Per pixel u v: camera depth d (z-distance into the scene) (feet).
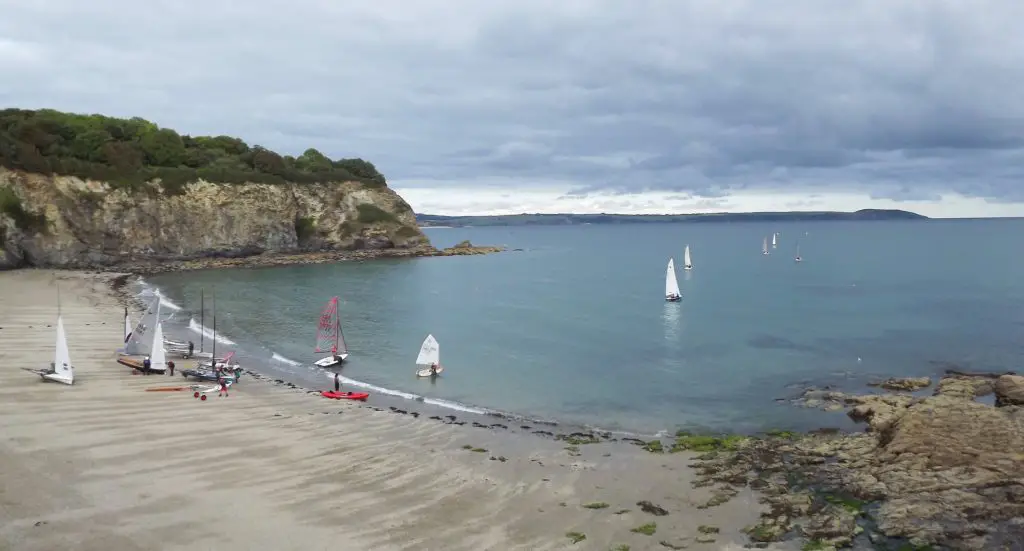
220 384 120.16
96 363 132.46
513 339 187.52
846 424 106.93
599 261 513.04
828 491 75.97
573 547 62.23
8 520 60.64
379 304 257.34
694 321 214.28
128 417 97.09
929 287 287.07
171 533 60.23
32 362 129.08
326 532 62.69
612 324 212.23
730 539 64.64
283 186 457.68
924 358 153.48
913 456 80.43
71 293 248.11
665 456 91.30
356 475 79.36
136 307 224.74
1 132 344.49
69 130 391.04
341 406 115.55
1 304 209.56
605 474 83.25
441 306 255.09
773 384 134.31
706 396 126.82
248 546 58.59
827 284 311.68
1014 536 61.82
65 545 56.65
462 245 633.61
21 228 333.01
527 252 643.86
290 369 148.05
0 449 78.64
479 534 64.28
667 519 69.31
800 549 62.44
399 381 139.23
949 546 61.36
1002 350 159.94
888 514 68.28
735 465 86.12
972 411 91.97
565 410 118.73
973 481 72.43
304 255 448.24
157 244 391.04
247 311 230.07
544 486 78.48
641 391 131.13
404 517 67.56
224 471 77.36
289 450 87.20
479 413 116.06
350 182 505.25
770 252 586.86
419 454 89.25
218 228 417.90
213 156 464.65
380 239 501.15
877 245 652.48
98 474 73.51
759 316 221.46
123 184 377.50
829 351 163.94
